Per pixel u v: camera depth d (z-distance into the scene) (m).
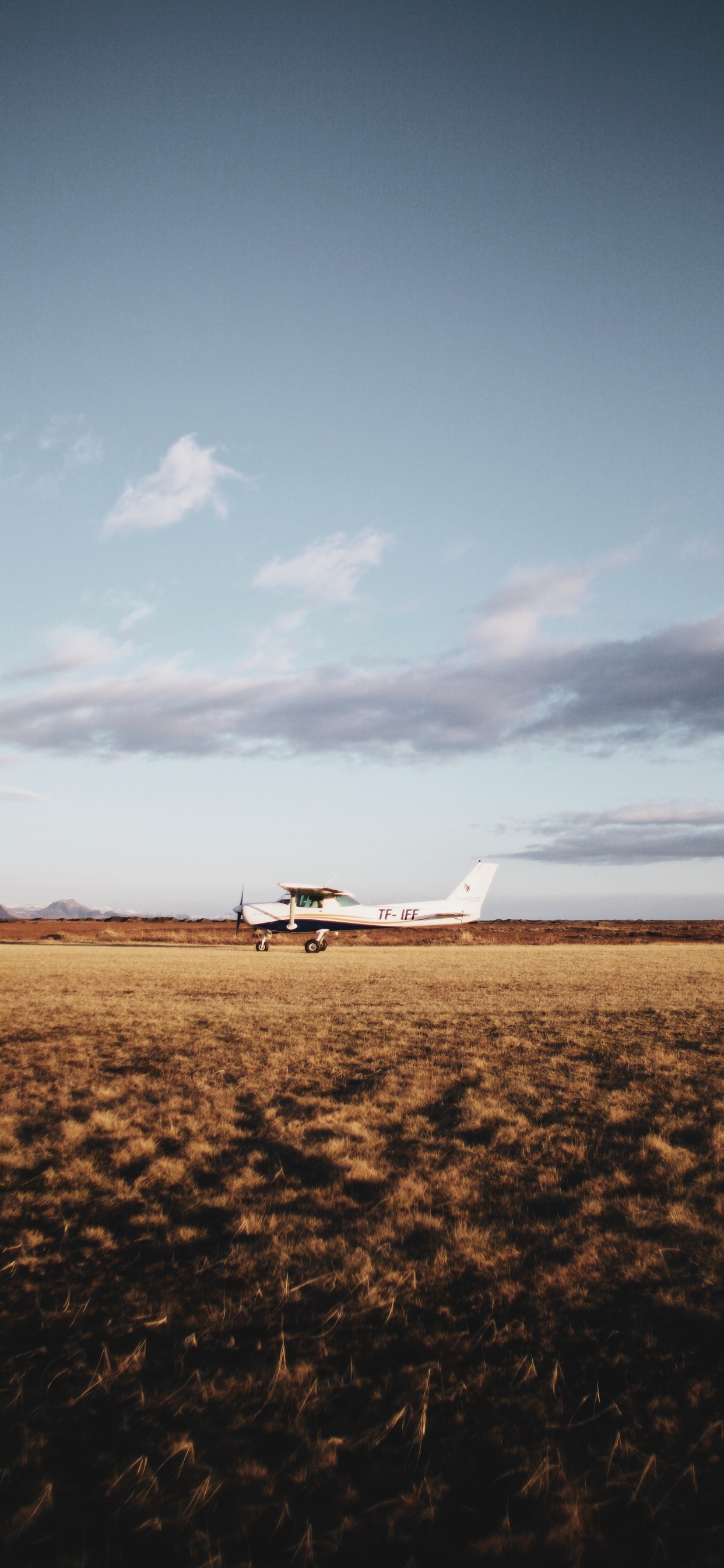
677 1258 4.65
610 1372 3.54
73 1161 6.48
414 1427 3.16
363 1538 2.59
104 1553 2.53
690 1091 8.68
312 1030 12.79
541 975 23.95
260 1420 3.23
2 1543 2.57
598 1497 2.76
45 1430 3.15
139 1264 4.69
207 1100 8.46
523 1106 8.15
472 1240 4.92
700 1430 3.10
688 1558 2.49
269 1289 4.37
